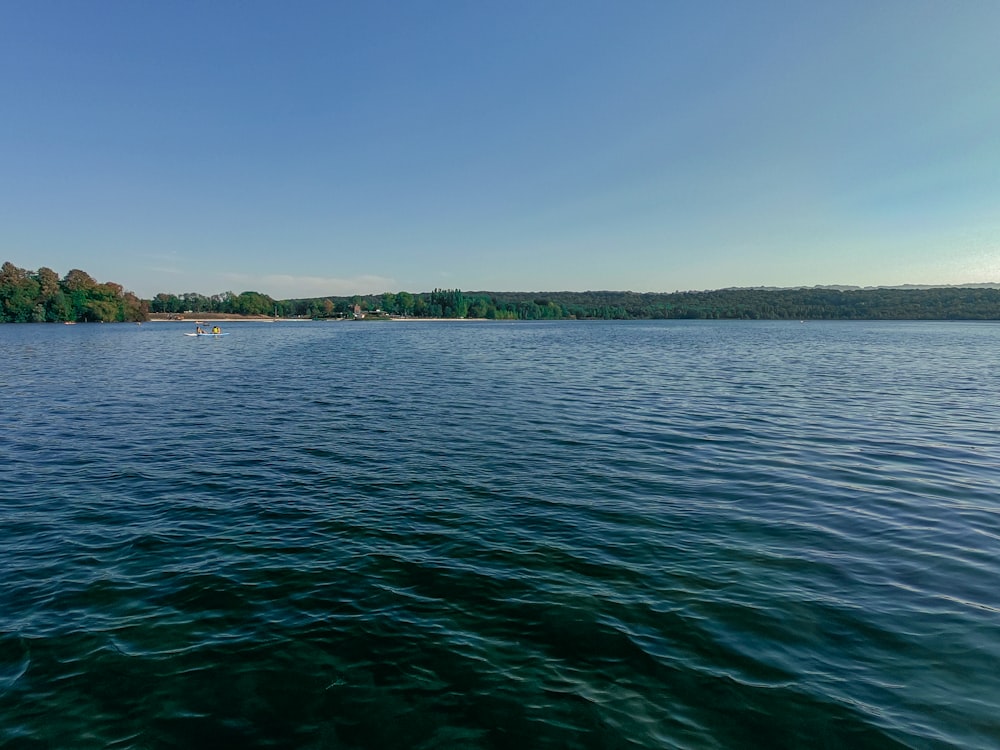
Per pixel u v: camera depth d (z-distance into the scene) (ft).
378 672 22.18
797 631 24.48
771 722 19.43
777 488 44.14
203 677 21.95
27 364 153.07
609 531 35.55
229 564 31.30
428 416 75.20
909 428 67.05
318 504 40.96
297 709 20.34
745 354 193.16
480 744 18.74
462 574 29.84
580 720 19.67
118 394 96.94
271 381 115.65
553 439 61.52
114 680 21.79
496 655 23.15
